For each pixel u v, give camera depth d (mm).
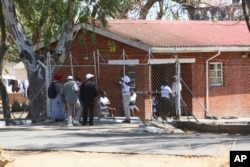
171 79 30094
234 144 14750
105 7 26281
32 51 26922
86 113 23844
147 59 28188
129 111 25844
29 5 26938
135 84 28781
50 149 16234
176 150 15352
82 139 18484
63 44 27000
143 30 30828
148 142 17297
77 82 25031
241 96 31375
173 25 33406
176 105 25438
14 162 13953
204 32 32562
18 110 36375
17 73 47500
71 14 26453
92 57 29969
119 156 14758
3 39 28203
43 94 26578
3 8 27297
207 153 14602
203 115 29922
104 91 29344
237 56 31266
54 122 25375
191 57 29703
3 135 20000
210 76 30516
